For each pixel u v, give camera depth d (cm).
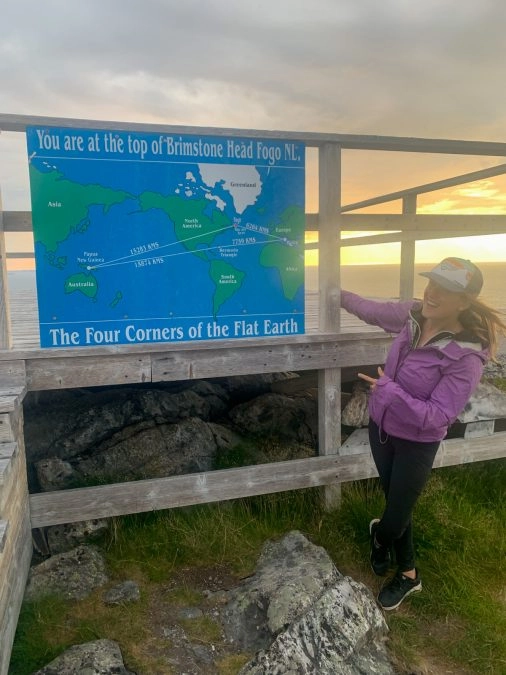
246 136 379
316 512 432
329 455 436
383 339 436
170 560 378
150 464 438
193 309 389
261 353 409
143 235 372
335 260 416
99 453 435
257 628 313
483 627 322
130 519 403
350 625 299
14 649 290
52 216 355
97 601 336
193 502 398
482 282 287
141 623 321
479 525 408
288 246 405
